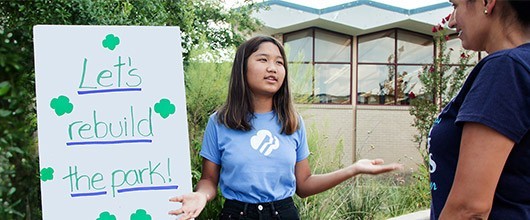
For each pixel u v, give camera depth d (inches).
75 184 66.6
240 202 72.9
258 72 74.7
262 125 76.0
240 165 72.7
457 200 42.1
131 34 72.1
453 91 247.1
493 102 39.9
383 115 450.6
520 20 43.0
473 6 45.3
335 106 448.1
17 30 74.5
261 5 305.4
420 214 149.3
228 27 239.0
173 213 65.2
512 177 42.1
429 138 49.5
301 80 182.9
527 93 39.4
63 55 68.9
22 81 72.9
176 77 72.6
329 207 153.4
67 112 67.8
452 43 389.4
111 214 67.3
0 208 67.5
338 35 451.2
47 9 85.8
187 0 183.3
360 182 189.3
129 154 69.2
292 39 445.4
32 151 75.5
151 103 71.1
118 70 70.8
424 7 411.8
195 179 130.7
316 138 166.4
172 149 70.7
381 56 457.7
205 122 147.8
